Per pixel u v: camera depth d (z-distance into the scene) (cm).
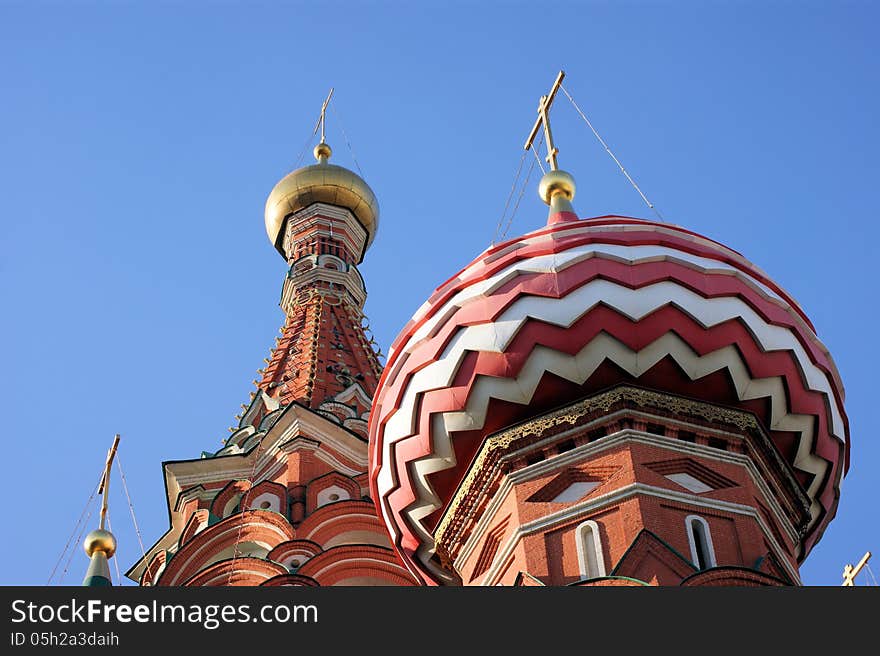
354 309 5534
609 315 3325
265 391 4903
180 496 4512
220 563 4041
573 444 3297
